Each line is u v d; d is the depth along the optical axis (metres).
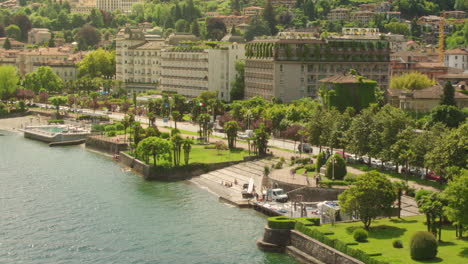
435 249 158.50
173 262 184.38
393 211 197.00
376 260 158.38
